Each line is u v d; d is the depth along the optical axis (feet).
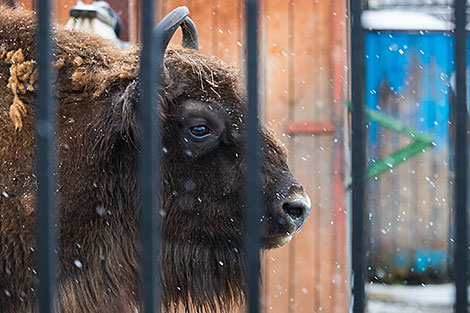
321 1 38.37
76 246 15.15
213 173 15.47
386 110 45.34
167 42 15.01
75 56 15.53
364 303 8.17
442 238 46.37
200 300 16.08
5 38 15.01
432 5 45.14
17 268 14.55
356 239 8.13
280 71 38.58
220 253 15.83
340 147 38.17
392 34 44.93
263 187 15.11
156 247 8.13
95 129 15.16
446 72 44.91
